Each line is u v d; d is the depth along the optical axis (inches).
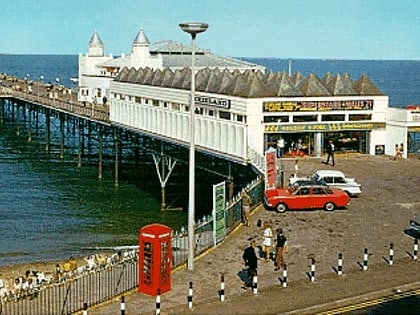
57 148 3294.8
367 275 912.3
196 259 983.6
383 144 1818.4
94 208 2033.7
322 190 1251.8
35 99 3171.8
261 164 1515.7
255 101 1643.7
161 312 786.2
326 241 1063.6
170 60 3093.0
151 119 2137.1
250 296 837.2
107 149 3284.9
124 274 956.6
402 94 7111.2
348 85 1774.1
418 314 777.6
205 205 2010.3
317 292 847.1
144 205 2085.4
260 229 1129.4
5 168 2716.5
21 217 1900.8
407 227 1143.6
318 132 1764.3
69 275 1082.1
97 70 3277.6
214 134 1781.5
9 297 924.0
